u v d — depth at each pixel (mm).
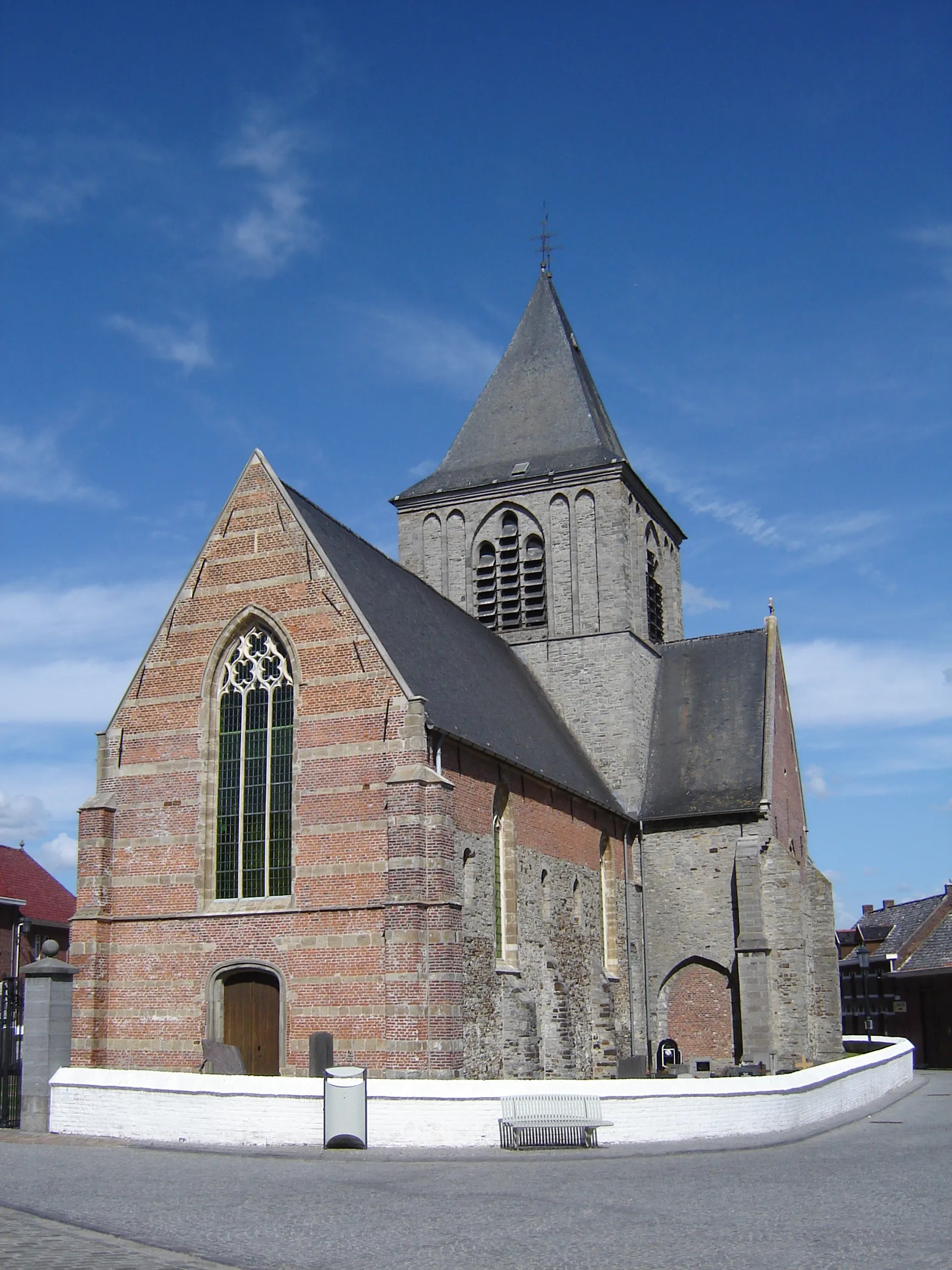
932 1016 60844
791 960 43875
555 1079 36500
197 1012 31750
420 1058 28906
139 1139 24531
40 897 72938
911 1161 21766
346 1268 13406
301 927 30984
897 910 77000
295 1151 23000
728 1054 43938
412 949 29422
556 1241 14750
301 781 31875
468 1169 21047
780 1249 14219
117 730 34562
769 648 51500
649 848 46719
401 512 53906
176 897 32750
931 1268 13117
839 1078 32156
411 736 30969
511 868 35656
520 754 37406
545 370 55312
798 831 51969
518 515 52125
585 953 40781
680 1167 21312
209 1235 15039
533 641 50438
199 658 34125
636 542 52312
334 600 32656
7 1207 16719
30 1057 25938
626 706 48656
